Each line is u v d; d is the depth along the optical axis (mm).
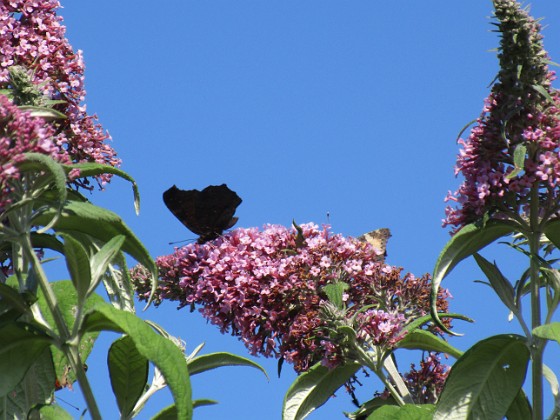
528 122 9703
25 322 7914
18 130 7852
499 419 9531
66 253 7812
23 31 11391
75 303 10055
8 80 10039
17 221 8078
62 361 10203
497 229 9945
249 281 13312
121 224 8492
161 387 9516
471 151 10023
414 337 11758
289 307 12992
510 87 9719
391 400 12461
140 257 8695
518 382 9648
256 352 13117
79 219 8500
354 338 11672
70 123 11594
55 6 11984
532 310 9750
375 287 13109
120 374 8906
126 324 7516
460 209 10047
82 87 11711
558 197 9680
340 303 12141
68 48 11758
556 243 9953
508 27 9633
